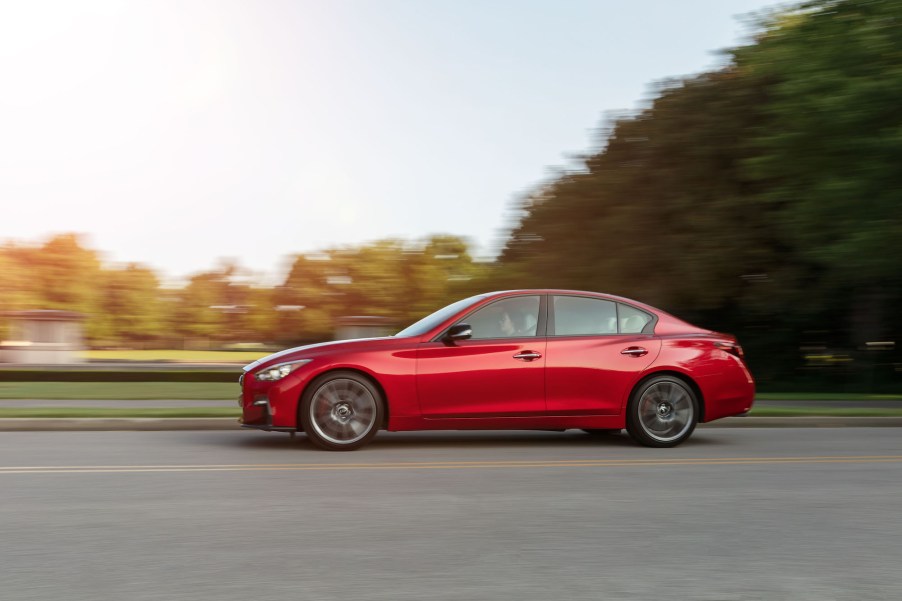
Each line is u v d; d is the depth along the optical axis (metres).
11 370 21.69
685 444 9.46
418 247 74.88
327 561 4.42
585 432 10.45
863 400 16.44
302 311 78.75
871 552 4.69
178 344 84.44
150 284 82.06
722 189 21.81
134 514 5.52
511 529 5.17
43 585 3.98
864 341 22.38
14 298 69.19
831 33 16.61
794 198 17.41
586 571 4.28
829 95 16.00
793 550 4.72
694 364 9.23
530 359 8.91
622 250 22.39
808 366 24.41
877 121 15.91
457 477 7.03
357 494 6.24
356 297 75.75
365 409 8.69
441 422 8.76
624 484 6.75
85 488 6.40
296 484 6.64
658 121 23.06
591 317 9.24
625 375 9.05
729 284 21.84
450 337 8.78
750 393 9.45
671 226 22.14
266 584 4.02
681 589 4.00
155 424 10.49
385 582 4.06
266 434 10.01
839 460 8.16
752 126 21.03
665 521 5.43
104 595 3.83
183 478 6.88
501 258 26.94
